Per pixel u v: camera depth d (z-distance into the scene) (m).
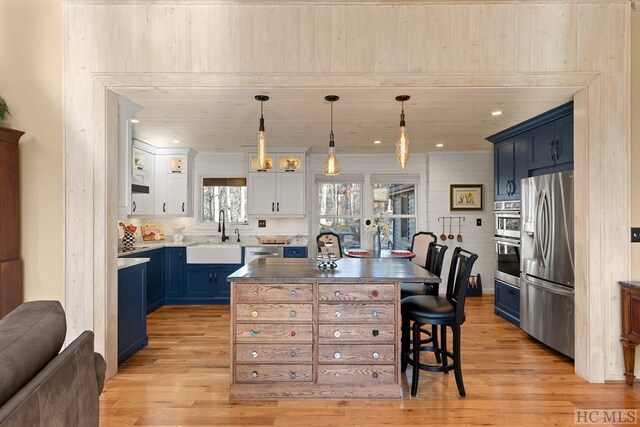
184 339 3.71
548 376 2.83
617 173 2.70
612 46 2.71
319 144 5.41
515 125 4.08
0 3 2.76
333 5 2.73
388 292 2.47
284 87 2.76
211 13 2.74
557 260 3.25
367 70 2.73
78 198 2.74
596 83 2.71
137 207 5.20
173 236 5.84
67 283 2.73
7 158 2.63
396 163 6.21
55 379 1.08
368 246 6.26
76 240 2.74
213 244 5.48
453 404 2.41
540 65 2.71
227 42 2.73
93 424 1.32
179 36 2.74
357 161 6.22
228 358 3.20
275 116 3.81
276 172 5.68
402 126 2.95
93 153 2.74
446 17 2.72
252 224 6.10
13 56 2.76
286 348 2.47
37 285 2.74
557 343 3.25
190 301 5.23
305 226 6.12
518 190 4.17
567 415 2.28
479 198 6.00
